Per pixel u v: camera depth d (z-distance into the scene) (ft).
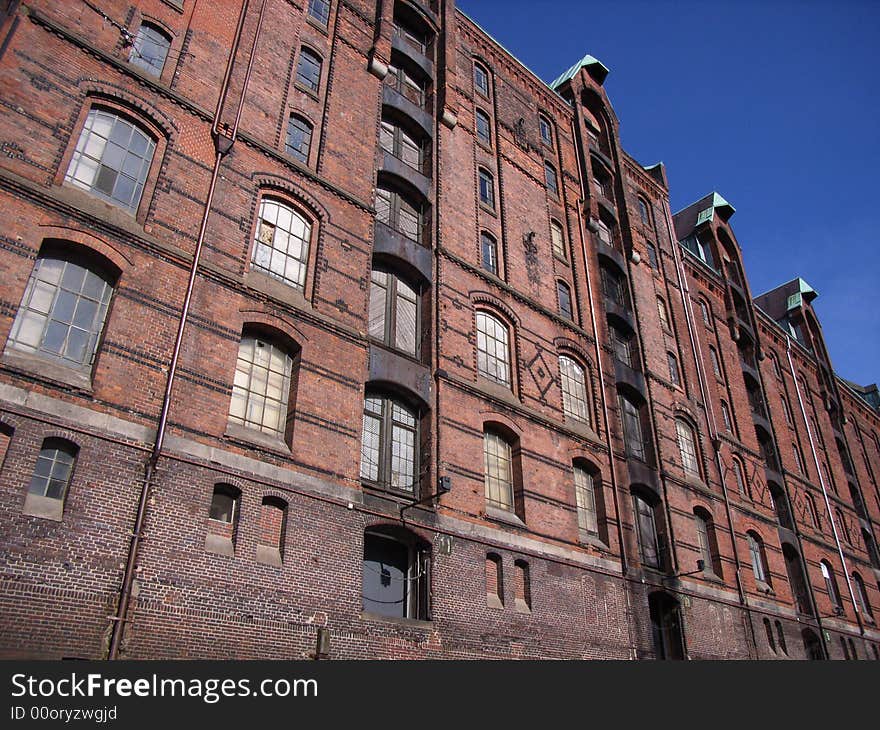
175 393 48.01
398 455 62.03
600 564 73.72
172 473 45.73
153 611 41.78
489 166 87.51
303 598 48.67
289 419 54.44
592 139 112.16
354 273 63.57
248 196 58.34
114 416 44.78
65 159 48.96
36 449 41.09
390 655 51.98
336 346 58.95
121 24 55.83
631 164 117.60
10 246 43.68
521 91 99.45
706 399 107.55
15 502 39.34
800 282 171.42
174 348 48.85
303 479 52.29
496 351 75.82
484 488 65.77
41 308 45.32
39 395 42.42
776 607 99.96
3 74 47.09
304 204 62.64
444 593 57.72
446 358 68.33
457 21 92.94
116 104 53.06
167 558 43.52
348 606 50.96
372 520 55.21
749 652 89.56
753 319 136.98
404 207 75.00
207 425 48.83
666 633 81.46
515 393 74.90
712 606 87.45
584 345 87.30
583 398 84.89
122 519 42.68
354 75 73.97
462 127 85.46
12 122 46.60
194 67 59.26
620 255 103.09
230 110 59.57
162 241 51.21
